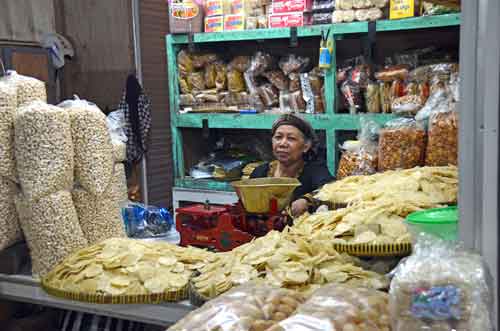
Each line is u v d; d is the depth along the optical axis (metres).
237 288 1.15
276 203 1.70
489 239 0.94
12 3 3.38
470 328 0.84
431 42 3.43
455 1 1.57
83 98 3.97
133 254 1.49
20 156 1.60
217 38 3.55
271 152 4.00
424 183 1.57
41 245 1.62
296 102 3.47
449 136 2.34
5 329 1.86
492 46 0.90
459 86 0.97
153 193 3.97
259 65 3.60
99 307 1.45
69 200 1.65
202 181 3.76
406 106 2.95
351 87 3.25
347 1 3.14
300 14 3.29
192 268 1.46
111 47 3.84
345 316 0.97
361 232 1.37
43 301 1.60
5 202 1.69
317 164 2.75
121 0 3.76
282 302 1.07
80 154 1.69
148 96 3.92
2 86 1.64
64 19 3.92
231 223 1.75
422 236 0.96
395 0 3.02
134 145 3.54
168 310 1.38
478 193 0.96
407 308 0.88
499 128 0.92
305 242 1.36
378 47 3.57
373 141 2.67
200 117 3.70
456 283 0.85
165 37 4.03
